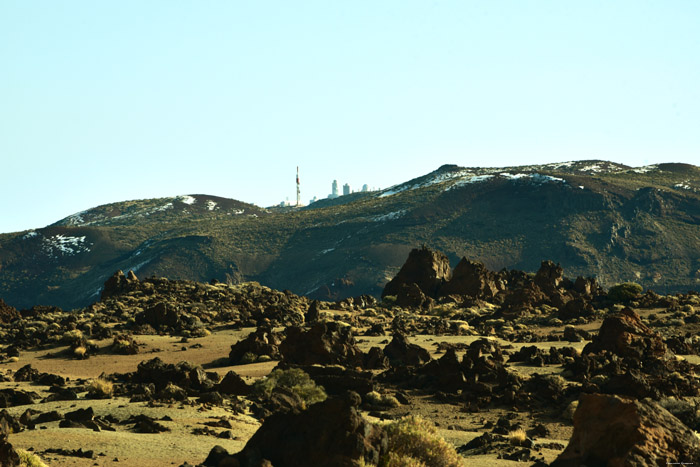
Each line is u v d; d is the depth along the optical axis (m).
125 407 71.25
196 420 62.84
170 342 162.62
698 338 148.38
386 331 177.25
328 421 33.97
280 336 147.62
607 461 33.25
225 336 169.00
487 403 90.75
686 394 95.00
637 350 115.94
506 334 172.12
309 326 180.62
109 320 187.62
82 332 171.50
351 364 124.12
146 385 90.56
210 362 139.25
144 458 43.94
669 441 33.00
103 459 42.75
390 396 93.00
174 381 94.19
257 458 33.78
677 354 132.88
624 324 121.06
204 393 82.50
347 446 33.34
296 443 33.94
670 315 184.62
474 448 58.59
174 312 181.88
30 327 182.38
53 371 132.62
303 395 86.44
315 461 33.25
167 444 48.84
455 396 95.31
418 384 103.38
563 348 125.81
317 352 125.12
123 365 138.88
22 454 37.84
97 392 84.62
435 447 37.22
